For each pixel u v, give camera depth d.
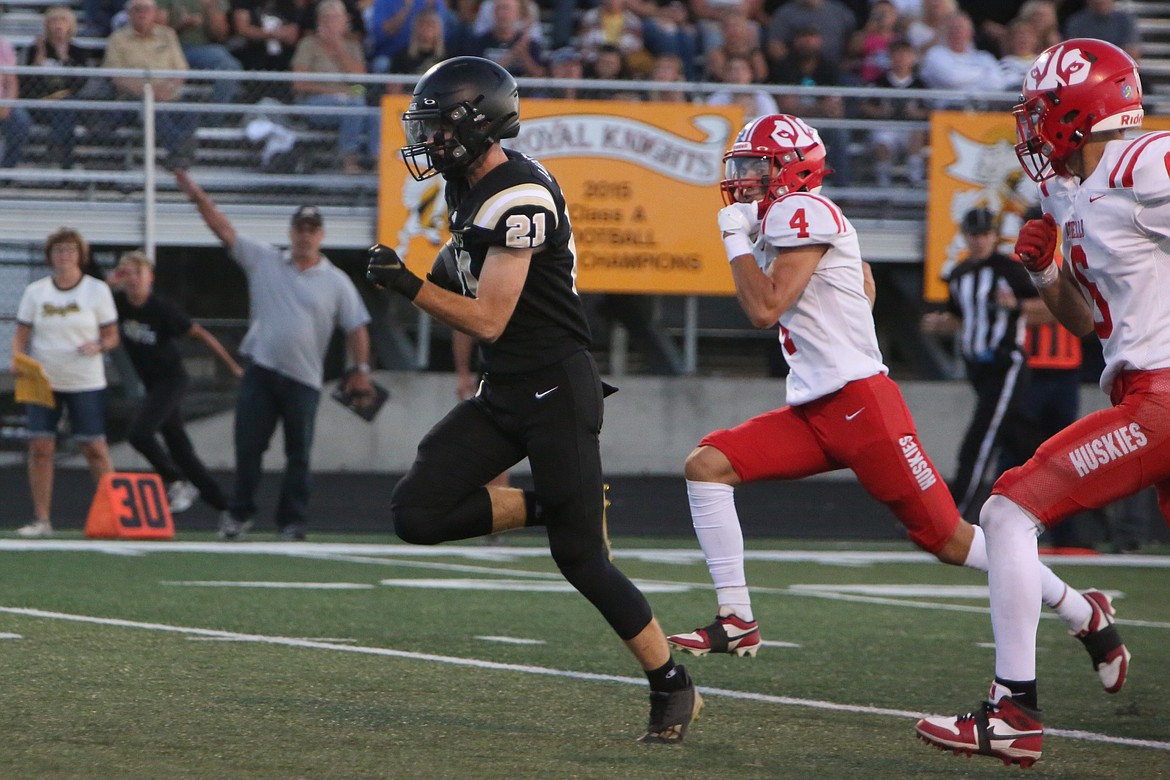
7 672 17.39
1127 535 36.19
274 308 33.53
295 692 16.78
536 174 14.73
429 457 15.21
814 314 18.28
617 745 14.68
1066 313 15.97
